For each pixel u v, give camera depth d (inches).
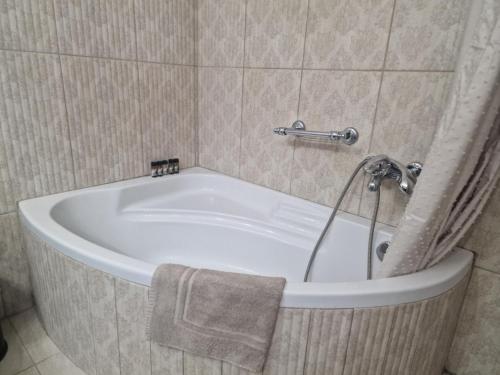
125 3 58.7
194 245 65.5
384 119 49.4
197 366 38.0
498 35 27.5
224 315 35.2
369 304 33.9
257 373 36.3
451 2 40.8
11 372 47.6
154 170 70.6
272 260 60.7
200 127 77.0
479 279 44.5
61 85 54.7
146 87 65.6
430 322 38.0
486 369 46.4
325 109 55.2
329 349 35.3
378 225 52.4
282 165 63.4
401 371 38.6
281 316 34.2
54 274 45.7
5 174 52.3
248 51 63.0
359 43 49.3
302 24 54.5
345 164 54.9
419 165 46.7
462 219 38.6
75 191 59.9
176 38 67.7
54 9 51.4
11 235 54.9
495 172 35.9
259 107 64.1
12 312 58.0
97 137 61.2
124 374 43.1
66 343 49.6
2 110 50.0
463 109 30.1
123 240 64.5
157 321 36.8
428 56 43.8
